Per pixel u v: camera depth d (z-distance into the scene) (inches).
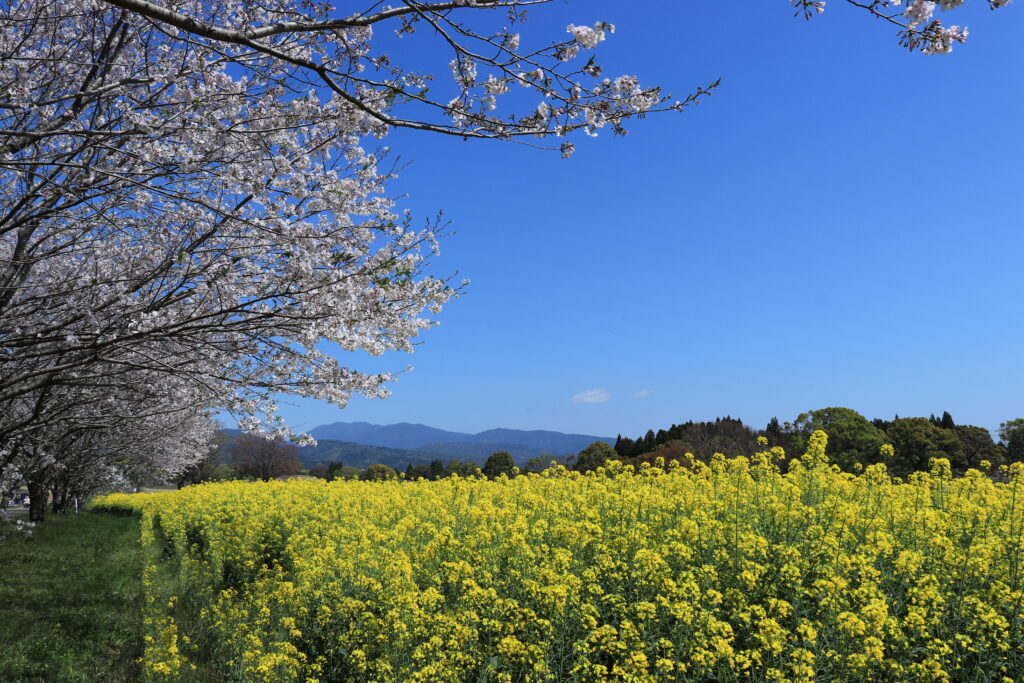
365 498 466.9
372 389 244.8
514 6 135.6
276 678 226.2
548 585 211.2
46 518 816.9
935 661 158.9
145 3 108.7
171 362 237.9
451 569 238.2
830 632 170.1
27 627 308.0
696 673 167.9
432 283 253.4
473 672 200.4
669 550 230.1
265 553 422.9
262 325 216.1
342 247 228.5
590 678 183.2
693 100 145.1
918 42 108.4
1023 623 174.4
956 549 217.5
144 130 160.9
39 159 193.9
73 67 211.6
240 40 118.4
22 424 290.2
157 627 293.9
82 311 221.5
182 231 210.5
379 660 213.0
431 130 135.5
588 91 142.4
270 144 192.2
